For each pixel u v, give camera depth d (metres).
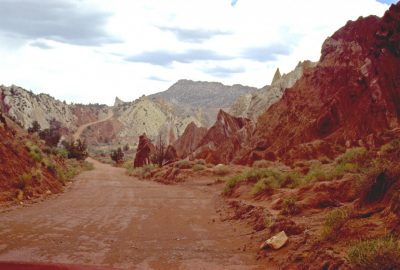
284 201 14.11
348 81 46.31
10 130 27.11
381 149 20.45
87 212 16.69
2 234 11.61
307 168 26.34
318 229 10.41
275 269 8.62
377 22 48.91
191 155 61.78
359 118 39.19
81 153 82.19
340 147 37.56
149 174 45.19
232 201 19.45
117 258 9.54
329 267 7.41
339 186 14.38
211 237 12.11
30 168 23.47
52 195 22.45
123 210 17.66
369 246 7.19
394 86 39.44
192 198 23.22
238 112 100.12
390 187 10.08
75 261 9.14
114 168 80.38
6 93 189.25
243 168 38.62
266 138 49.53
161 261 9.41
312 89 49.88
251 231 12.68
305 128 43.78
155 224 14.27
